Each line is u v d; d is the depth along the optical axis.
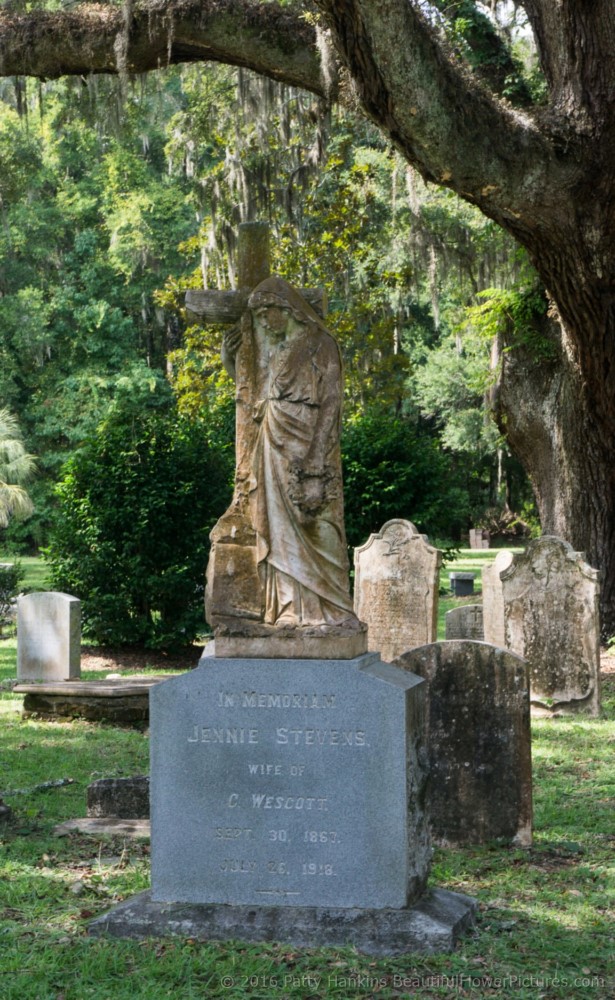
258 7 14.51
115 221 43.72
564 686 13.68
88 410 46.94
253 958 5.69
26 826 8.43
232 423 21.02
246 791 6.18
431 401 45.88
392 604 15.66
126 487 18.81
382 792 6.04
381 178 27.67
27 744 11.93
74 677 16.17
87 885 6.93
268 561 6.32
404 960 5.71
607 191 13.43
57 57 15.18
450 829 8.20
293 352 6.48
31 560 46.50
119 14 14.78
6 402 48.78
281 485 6.36
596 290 15.18
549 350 19.16
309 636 6.18
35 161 24.56
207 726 6.23
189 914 6.08
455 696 8.22
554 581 13.73
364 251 28.72
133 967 5.67
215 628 6.29
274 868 6.14
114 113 17.36
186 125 22.11
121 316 47.78
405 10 10.86
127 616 19.16
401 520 15.70
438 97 11.67
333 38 11.47
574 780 10.15
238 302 6.68
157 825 6.26
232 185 23.42
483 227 23.31
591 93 12.95
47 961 5.72
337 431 6.54
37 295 47.50
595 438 18.95
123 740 12.20
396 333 29.84
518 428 19.89
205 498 19.02
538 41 13.75
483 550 49.47
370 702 6.06
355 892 6.05
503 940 6.05
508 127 12.57
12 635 23.25
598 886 7.18
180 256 44.97
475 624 17.17
